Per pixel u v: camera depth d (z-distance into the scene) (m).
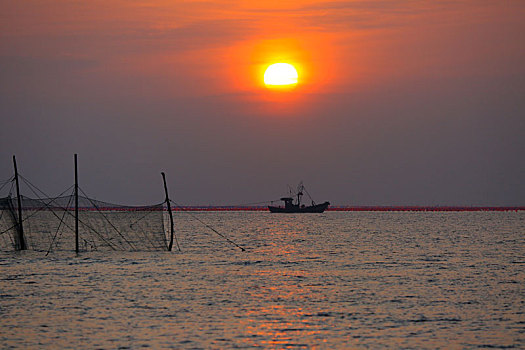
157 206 140.25
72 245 146.50
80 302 77.06
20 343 57.38
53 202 136.75
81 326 63.78
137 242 142.12
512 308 73.25
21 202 135.00
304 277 101.06
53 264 117.12
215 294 83.31
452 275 103.94
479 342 58.16
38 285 91.06
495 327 63.72
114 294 83.19
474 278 99.69
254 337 59.56
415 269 113.50
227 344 57.06
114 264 117.38
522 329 62.97
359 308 73.38
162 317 68.19
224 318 67.69
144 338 59.03
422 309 72.69
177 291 85.75
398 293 84.19
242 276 102.00
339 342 57.84
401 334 60.94
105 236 142.25
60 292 84.75
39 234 150.12
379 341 58.25
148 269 110.62
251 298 80.25
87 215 140.38
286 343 57.44
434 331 62.03
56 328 62.91
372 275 103.94
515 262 126.62
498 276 102.44
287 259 132.75
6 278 98.19
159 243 143.38
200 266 116.38
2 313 70.25
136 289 87.44
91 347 56.12
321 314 69.88
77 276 100.75
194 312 70.94
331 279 98.62
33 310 72.00
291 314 69.94
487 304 75.81
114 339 58.69
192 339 58.75
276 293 84.19
